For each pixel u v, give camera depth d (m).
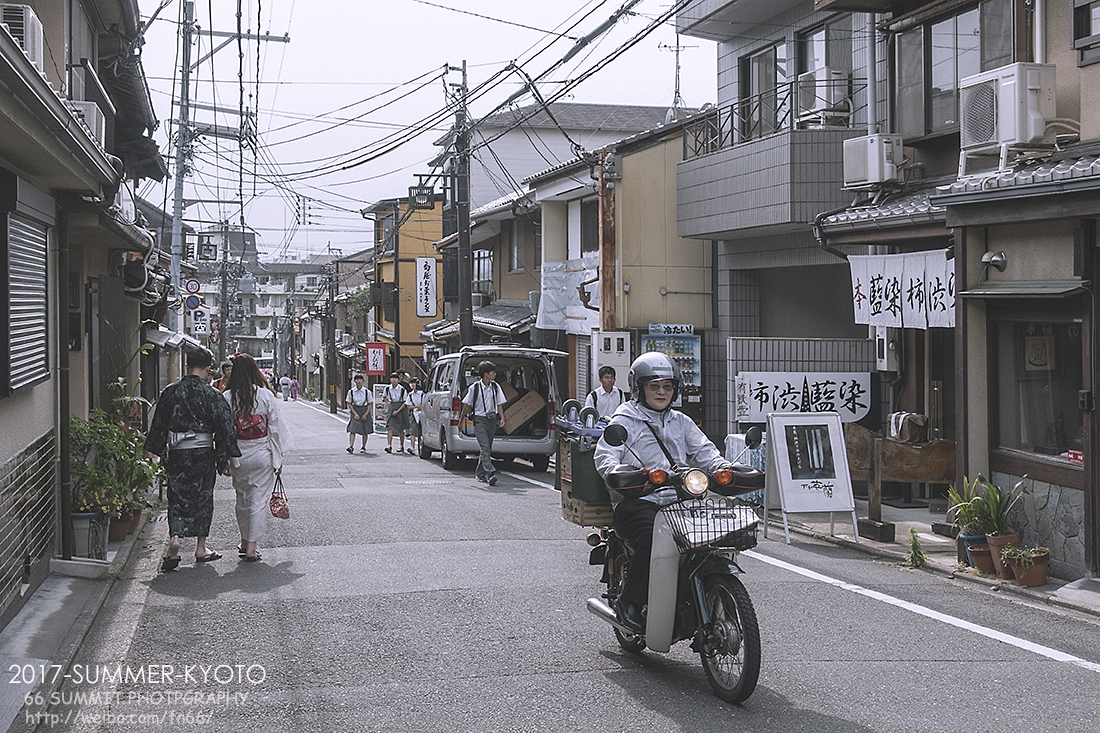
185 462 8.31
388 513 11.47
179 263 23.66
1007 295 8.55
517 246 27.38
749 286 17.56
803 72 15.68
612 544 6.06
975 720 4.84
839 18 14.77
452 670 5.61
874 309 11.58
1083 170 7.52
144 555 8.99
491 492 13.98
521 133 36.50
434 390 19.80
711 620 5.14
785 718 4.84
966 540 8.45
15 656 5.66
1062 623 6.91
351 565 8.52
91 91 12.06
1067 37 9.41
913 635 6.44
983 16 11.16
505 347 18.00
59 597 7.09
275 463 8.80
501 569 8.37
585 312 20.67
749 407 12.15
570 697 5.15
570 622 6.66
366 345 43.22
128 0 12.61
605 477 5.31
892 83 12.68
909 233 10.92
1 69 4.92
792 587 7.86
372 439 29.95
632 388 5.66
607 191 18.42
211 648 6.04
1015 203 8.39
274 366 91.06
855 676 5.53
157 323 20.42
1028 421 8.82
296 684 5.36
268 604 7.12
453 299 34.38
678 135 18.73
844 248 14.08
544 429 17.80
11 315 6.59
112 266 14.29
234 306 73.81
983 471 9.26
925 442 10.74
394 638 6.25
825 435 10.23
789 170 14.13
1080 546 8.01
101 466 8.82
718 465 5.31
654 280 18.56
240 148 21.34
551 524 10.81
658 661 5.82
